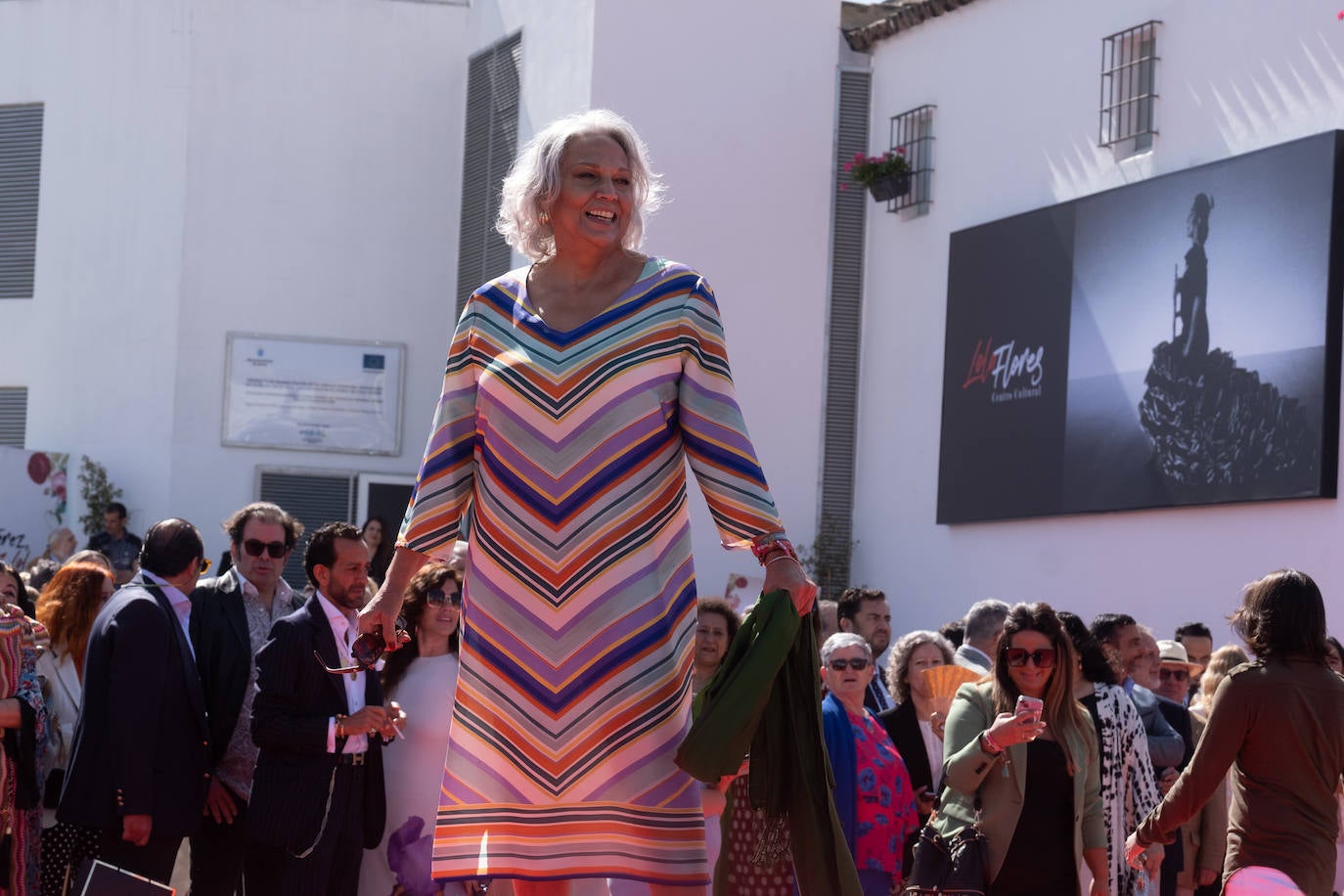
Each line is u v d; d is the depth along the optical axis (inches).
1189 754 321.7
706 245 664.4
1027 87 588.1
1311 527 465.1
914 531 636.7
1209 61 511.8
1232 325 488.4
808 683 122.6
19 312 788.0
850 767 255.6
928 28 645.3
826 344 676.1
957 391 607.5
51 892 273.0
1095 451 538.6
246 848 245.9
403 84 787.4
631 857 116.0
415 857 259.8
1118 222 534.3
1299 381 465.7
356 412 772.0
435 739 264.5
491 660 118.2
